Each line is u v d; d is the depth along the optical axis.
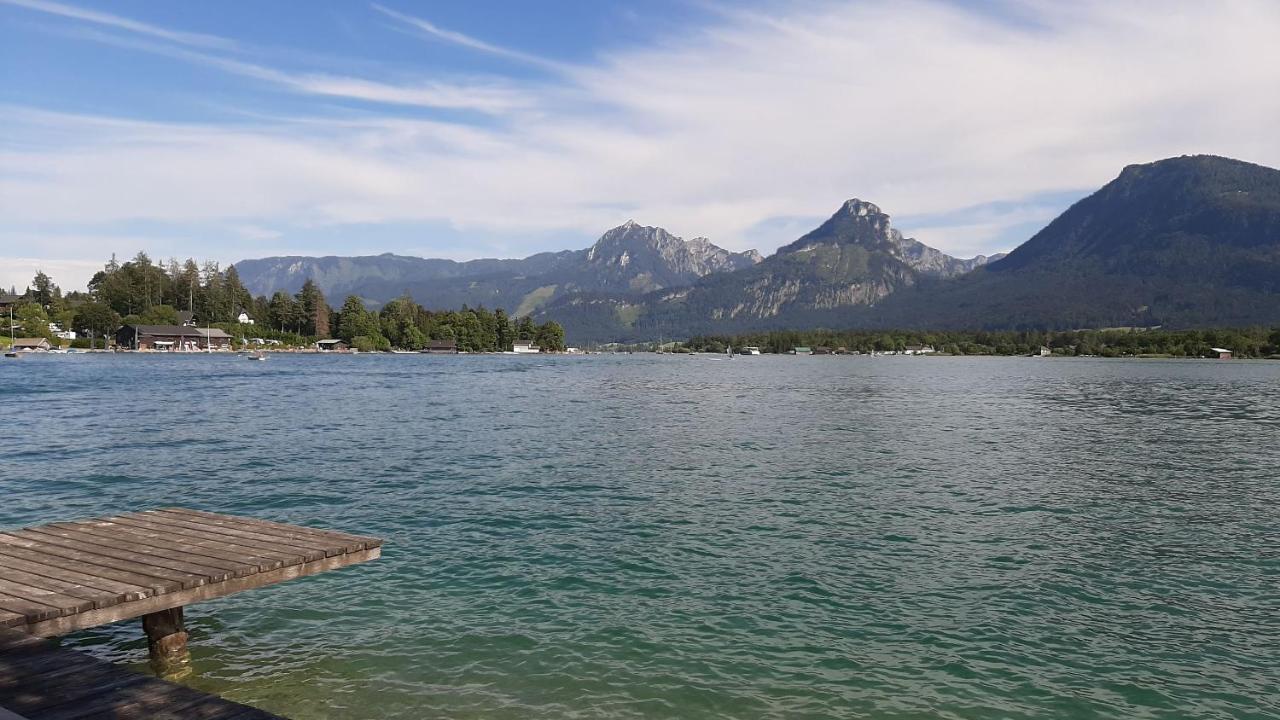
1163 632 15.95
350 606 16.88
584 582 18.59
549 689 13.05
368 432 48.16
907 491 30.33
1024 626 16.17
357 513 25.62
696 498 28.52
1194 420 61.69
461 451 40.12
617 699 12.73
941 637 15.53
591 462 36.88
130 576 13.53
